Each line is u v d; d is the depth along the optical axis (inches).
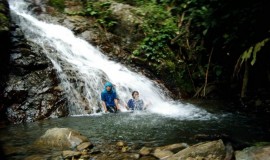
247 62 319.3
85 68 311.3
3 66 264.1
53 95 267.9
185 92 354.6
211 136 189.5
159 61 363.6
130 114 267.1
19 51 279.6
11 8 396.2
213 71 370.9
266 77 336.5
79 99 279.9
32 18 378.3
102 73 317.1
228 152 150.9
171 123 230.5
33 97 259.6
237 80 351.9
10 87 255.1
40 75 275.4
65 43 343.3
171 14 430.9
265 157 134.0
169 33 391.5
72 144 175.3
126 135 199.8
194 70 375.2
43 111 255.1
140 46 372.2
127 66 362.3
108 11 409.4
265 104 289.6
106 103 284.8
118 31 396.2
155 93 332.5
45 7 409.4
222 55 373.1
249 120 238.7
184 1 427.8
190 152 149.5
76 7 421.7
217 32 362.9
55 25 379.6
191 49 386.0
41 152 167.6
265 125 223.0
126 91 315.3
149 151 163.9
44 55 295.4
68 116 261.6
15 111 247.1
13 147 177.6
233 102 315.3
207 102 318.3
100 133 205.0
